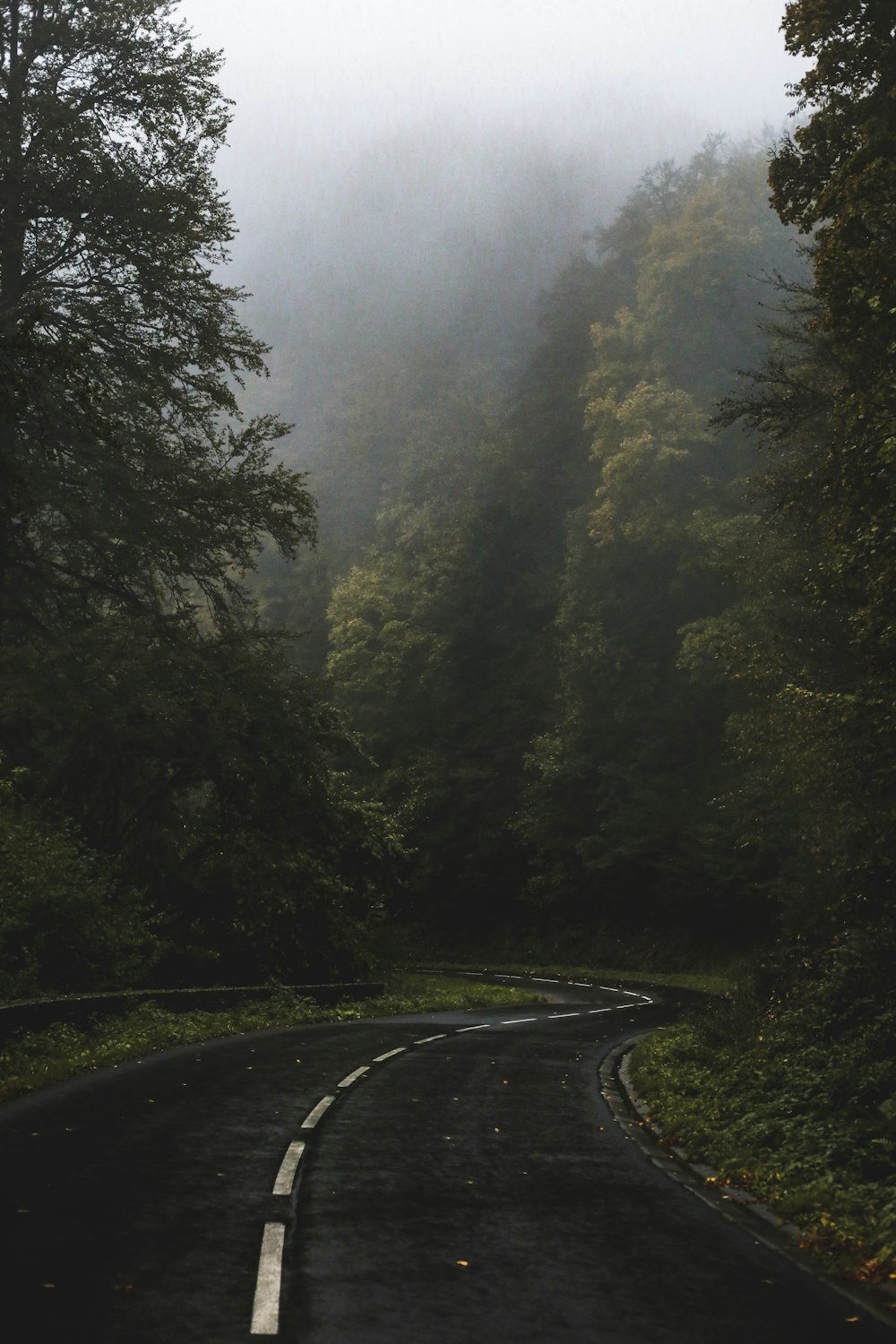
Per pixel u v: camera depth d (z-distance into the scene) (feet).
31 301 90.48
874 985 48.26
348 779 114.62
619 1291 20.04
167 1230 22.62
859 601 67.26
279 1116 37.22
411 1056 57.72
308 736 103.45
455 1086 46.75
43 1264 20.01
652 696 187.32
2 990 64.13
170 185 97.19
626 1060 61.82
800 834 84.02
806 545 95.45
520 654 234.38
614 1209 26.30
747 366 199.62
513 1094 45.29
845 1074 38.29
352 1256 21.43
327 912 112.88
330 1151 31.42
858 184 64.18
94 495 90.84
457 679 237.25
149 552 95.09
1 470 47.73
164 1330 17.10
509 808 217.56
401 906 230.07
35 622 93.15
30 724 91.71
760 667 81.30
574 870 195.00
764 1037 50.72
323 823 108.37
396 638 248.52
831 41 70.74
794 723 69.77
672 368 203.92
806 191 73.41
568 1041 71.20
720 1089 43.75
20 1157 28.96
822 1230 24.81
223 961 104.78
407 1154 31.60
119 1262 20.40
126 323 96.07
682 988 142.20
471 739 228.02
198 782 105.29
